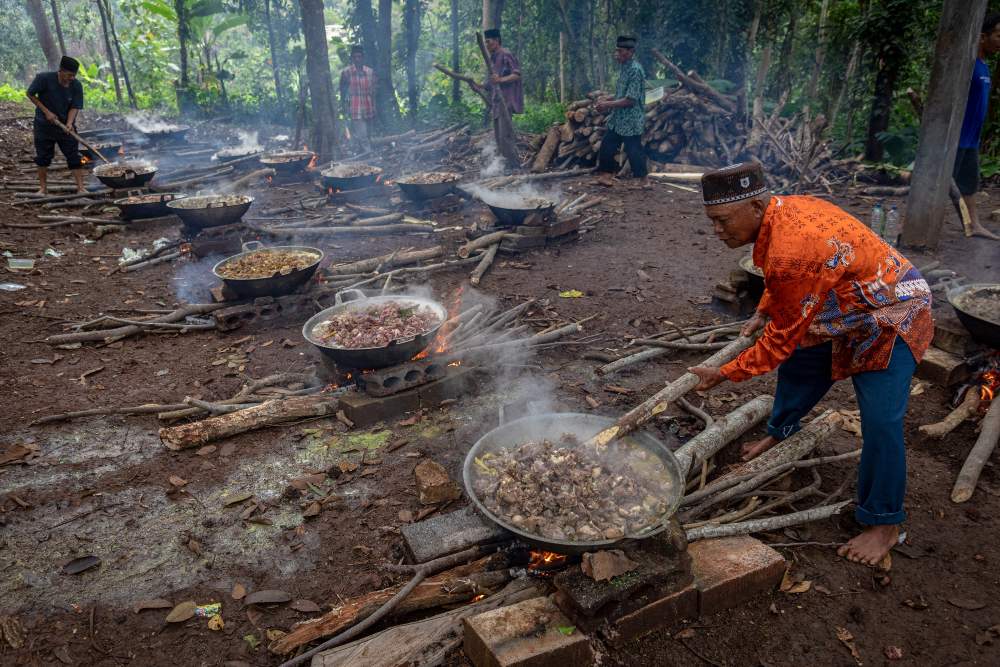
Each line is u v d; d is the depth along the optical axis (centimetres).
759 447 339
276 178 1066
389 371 392
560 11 1616
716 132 1111
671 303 563
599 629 235
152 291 614
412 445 369
